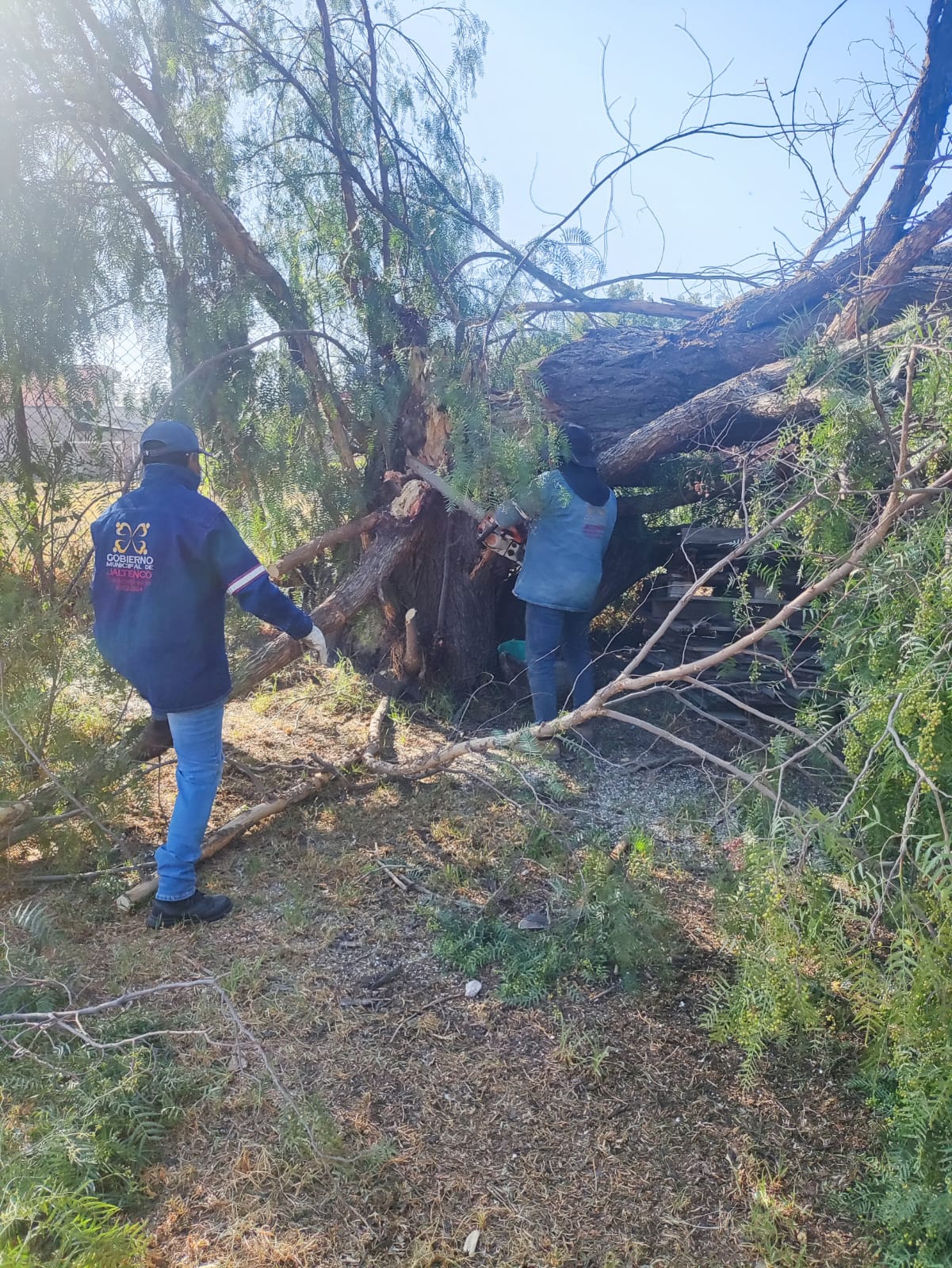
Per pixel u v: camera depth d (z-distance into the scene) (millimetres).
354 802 3932
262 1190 2023
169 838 2957
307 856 3461
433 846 3580
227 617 4215
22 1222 1770
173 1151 2109
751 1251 1949
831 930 2076
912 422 2617
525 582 4348
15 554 3928
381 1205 2006
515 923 3100
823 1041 2520
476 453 3932
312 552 4617
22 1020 2396
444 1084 2363
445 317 5055
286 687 5289
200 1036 2445
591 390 4832
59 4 3684
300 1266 1857
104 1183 1994
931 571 2227
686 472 4664
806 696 3830
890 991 1957
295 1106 2094
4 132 3686
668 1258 1923
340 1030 2525
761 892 2158
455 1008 2660
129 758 3340
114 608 2877
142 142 4043
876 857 2152
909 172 4121
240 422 4582
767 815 2510
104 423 4316
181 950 2857
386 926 3031
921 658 2062
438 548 4980
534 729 3307
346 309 4852
